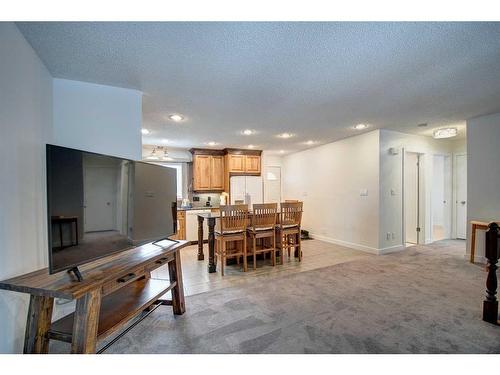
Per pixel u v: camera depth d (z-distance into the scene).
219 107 3.00
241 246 3.90
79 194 1.47
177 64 1.98
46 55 1.81
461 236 5.38
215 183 6.07
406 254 4.18
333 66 2.03
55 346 1.73
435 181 7.18
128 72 2.11
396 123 3.79
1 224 1.34
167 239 2.48
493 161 3.44
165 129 4.04
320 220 5.59
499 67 2.05
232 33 1.58
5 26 1.38
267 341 1.78
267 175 6.84
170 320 2.10
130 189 1.94
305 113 3.25
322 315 2.14
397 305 2.30
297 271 3.42
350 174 4.77
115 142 2.39
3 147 1.36
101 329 1.43
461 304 2.30
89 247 1.53
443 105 2.99
